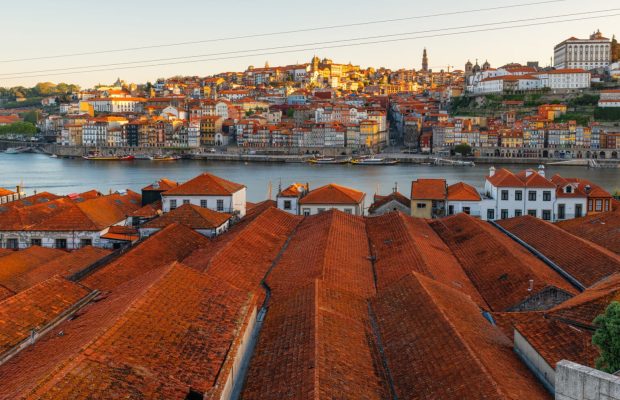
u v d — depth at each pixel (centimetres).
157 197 14275
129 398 3700
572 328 4988
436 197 14762
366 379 4625
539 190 14500
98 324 4656
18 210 11888
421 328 5369
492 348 5084
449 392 4247
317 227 10406
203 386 4091
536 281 7288
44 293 5794
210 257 7906
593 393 2952
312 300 5966
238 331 5050
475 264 8850
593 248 8719
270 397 4303
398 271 7994
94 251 10406
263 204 15300
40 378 3653
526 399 4081
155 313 4819
